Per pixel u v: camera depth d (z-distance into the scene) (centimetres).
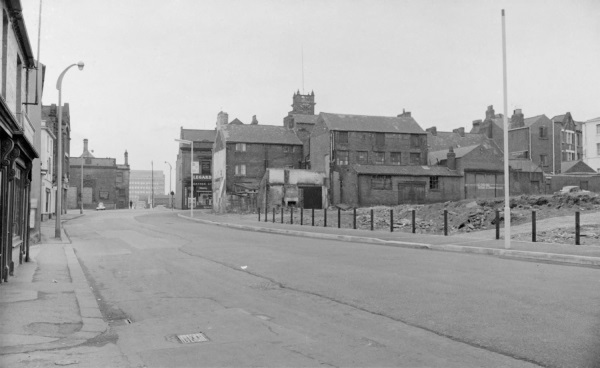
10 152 939
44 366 516
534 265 1241
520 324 655
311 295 895
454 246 1670
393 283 984
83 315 745
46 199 4134
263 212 5022
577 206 2953
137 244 2000
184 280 1101
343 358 537
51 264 1361
